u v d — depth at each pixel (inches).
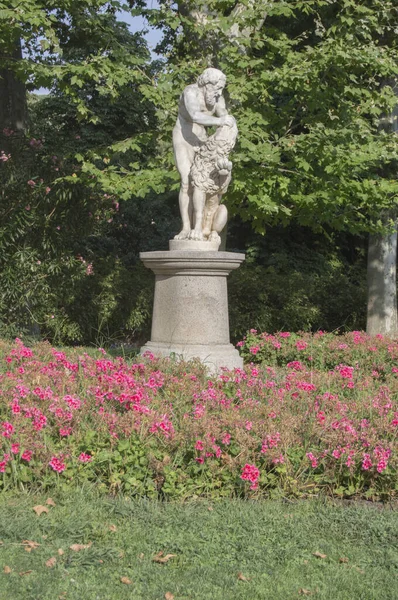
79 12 533.3
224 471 232.5
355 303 756.6
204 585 175.2
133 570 181.0
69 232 548.1
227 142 376.5
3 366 335.3
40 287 540.4
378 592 173.8
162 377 307.4
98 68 520.4
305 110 575.5
